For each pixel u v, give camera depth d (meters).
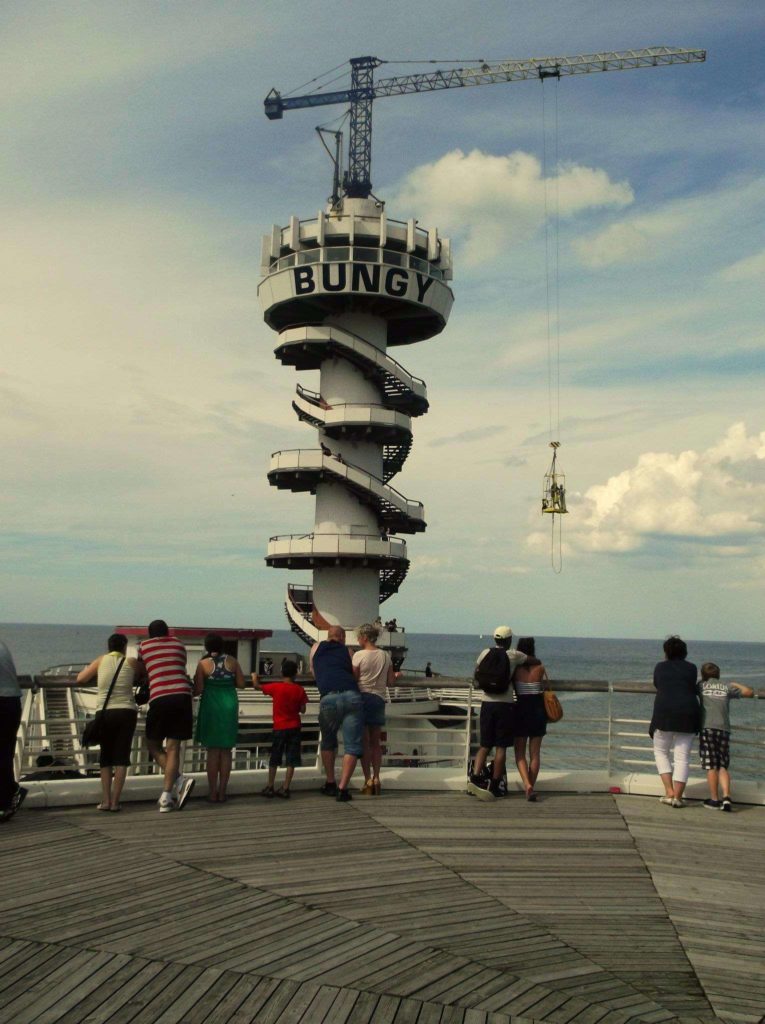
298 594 43.62
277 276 41.81
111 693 10.54
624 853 9.23
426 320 44.47
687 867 8.78
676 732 11.45
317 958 6.09
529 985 5.79
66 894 7.39
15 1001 5.32
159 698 10.63
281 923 6.80
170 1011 5.22
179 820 10.20
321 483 41.56
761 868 8.84
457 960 6.17
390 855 8.89
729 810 11.23
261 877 8.01
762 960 6.41
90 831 9.59
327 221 41.66
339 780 12.41
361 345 40.41
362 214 42.28
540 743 11.84
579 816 10.84
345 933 6.62
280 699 11.75
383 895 7.60
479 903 7.49
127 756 10.59
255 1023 5.09
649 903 7.64
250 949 6.22
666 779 11.55
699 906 7.60
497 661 11.59
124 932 6.50
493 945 6.50
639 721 12.33
